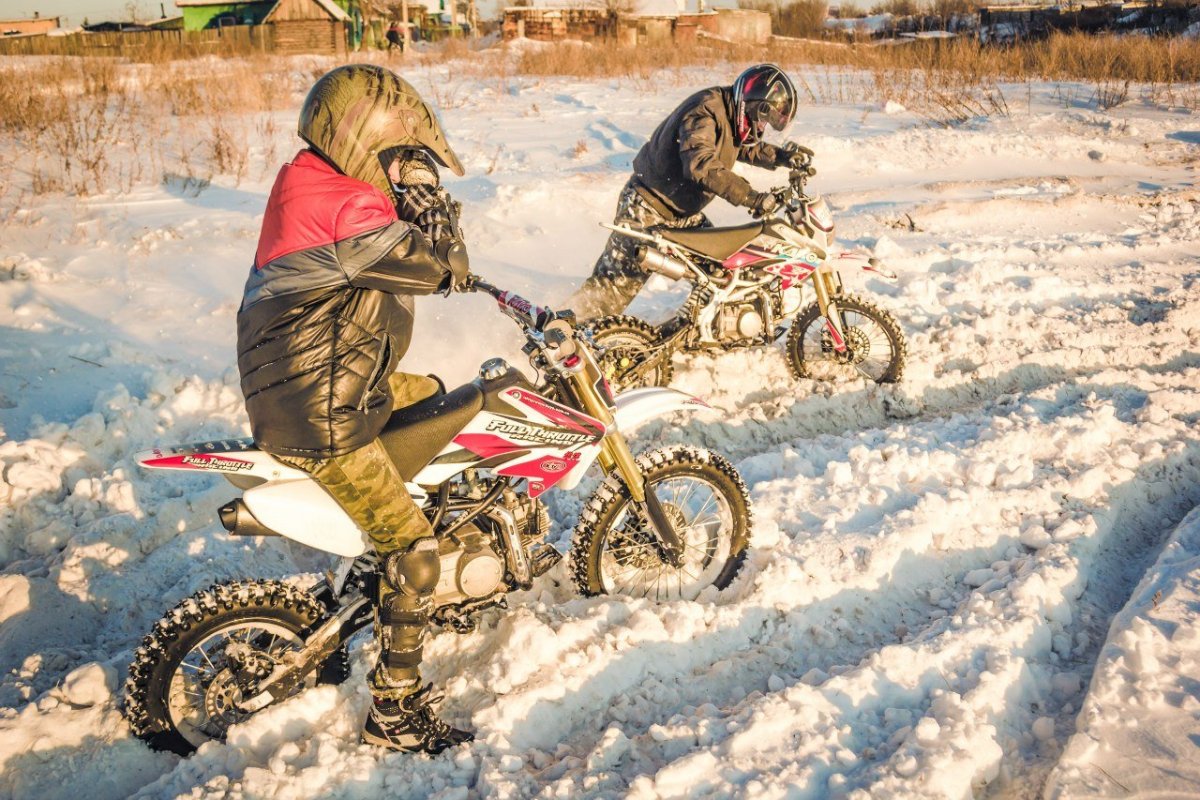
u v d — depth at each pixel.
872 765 3.08
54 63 23.36
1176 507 4.86
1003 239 9.52
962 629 3.68
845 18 53.94
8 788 3.15
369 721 3.27
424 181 2.96
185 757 3.27
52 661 3.72
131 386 5.80
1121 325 7.22
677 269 5.48
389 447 3.13
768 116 5.65
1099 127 14.70
